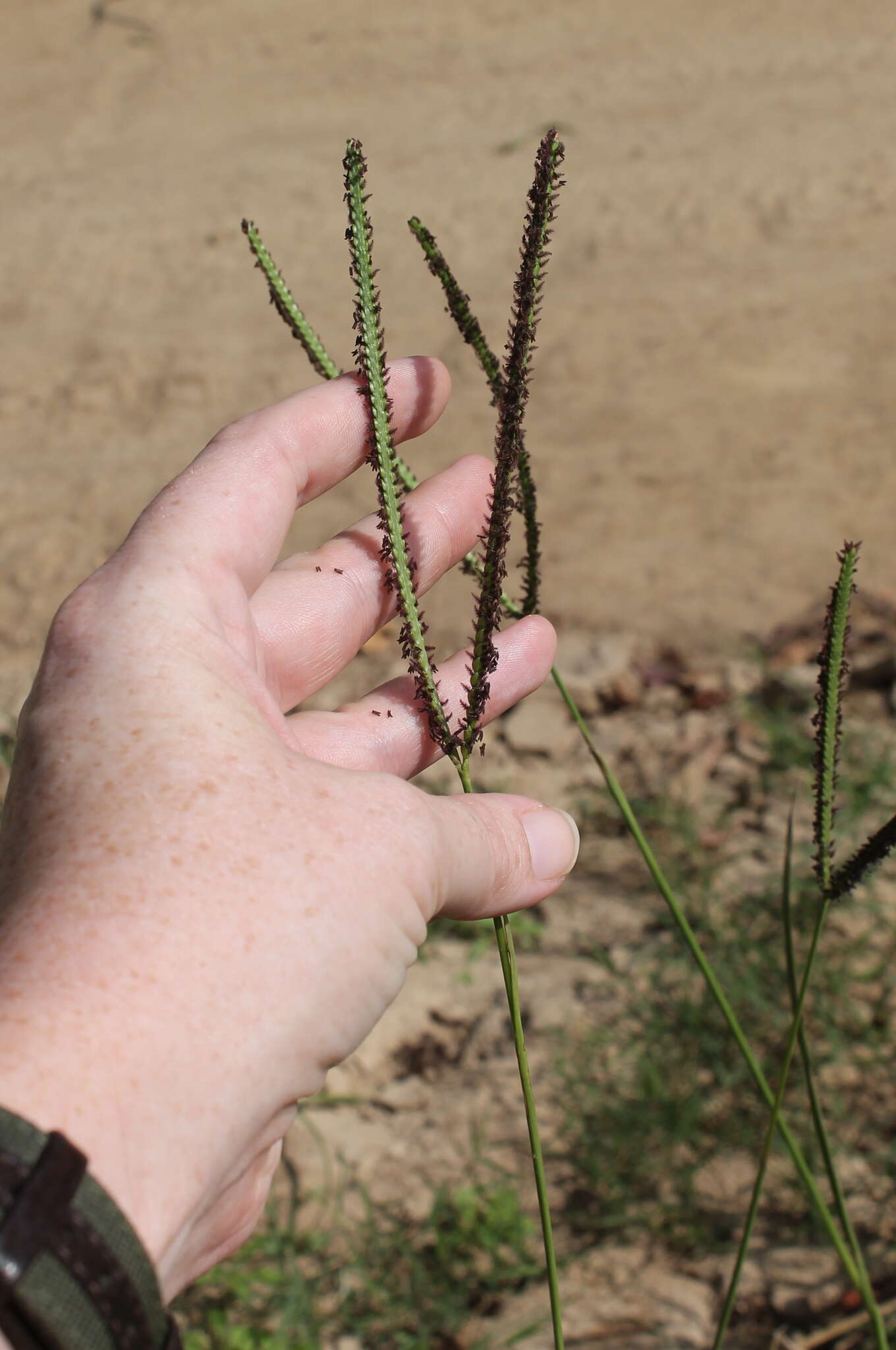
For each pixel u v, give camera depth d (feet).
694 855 2.94
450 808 1.52
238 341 5.49
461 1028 2.67
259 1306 2.22
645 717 3.42
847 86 6.60
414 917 1.47
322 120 7.16
